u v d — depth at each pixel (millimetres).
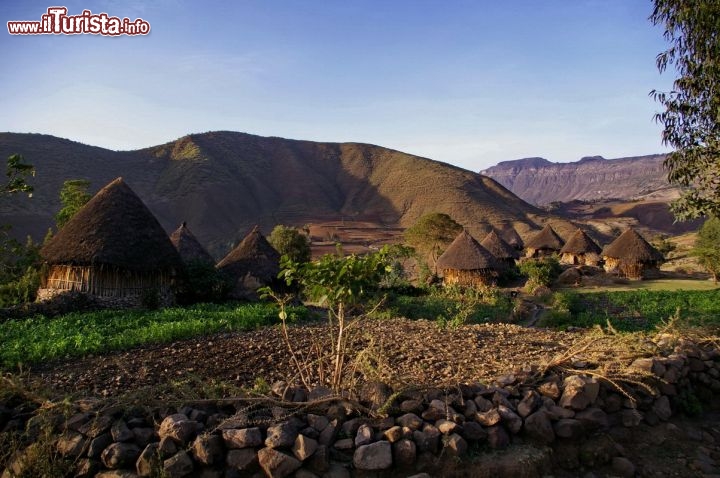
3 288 20438
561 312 18312
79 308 17172
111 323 13836
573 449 5406
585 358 6488
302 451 4645
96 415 5070
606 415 5805
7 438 5156
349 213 182000
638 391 6285
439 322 13148
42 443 4934
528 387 5922
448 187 172875
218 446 4711
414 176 192250
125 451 4762
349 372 6789
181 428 4758
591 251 48750
